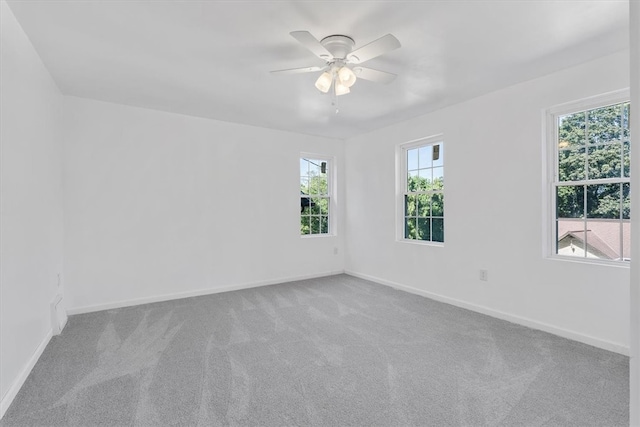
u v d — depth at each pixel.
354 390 2.16
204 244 4.43
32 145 2.56
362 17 2.21
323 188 5.69
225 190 4.60
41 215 2.77
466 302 3.80
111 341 2.90
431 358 2.58
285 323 3.33
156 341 2.90
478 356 2.61
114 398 2.07
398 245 4.69
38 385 2.21
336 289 4.66
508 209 3.39
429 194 4.38
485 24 2.28
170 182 4.19
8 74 2.12
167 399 2.06
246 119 4.50
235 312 3.67
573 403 2.01
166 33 2.39
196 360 2.55
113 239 3.84
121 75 3.08
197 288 4.38
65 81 3.21
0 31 2.02
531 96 3.20
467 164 3.78
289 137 5.18
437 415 1.91
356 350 2.72
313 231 5.54
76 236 3.63
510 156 3.37
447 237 4.01
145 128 4.03
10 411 1.95
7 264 2.08
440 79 3.20
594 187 2.89
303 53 2.68
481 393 2.12
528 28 2.33
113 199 3.84
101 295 3.78
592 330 2.81
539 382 2.23
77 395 2.10
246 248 4.77
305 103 3.86
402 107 4.00
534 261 3.20
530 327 3.20
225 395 2.10
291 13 2.16
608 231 2.81
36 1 2.04
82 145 3.66
